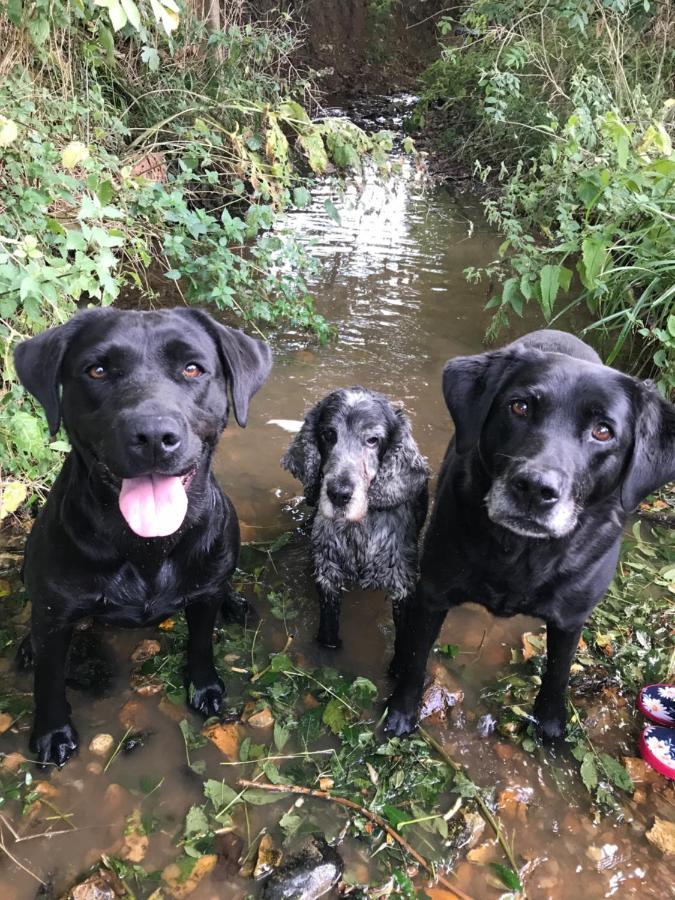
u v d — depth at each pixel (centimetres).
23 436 86
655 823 67
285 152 144
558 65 222
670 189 129
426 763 71
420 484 88
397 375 134
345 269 174
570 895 61
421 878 61
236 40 189
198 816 64
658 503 110
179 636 84
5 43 119
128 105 171
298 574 95
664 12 210
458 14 418
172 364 62
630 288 131
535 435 61
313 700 78
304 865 60
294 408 125
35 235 99
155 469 56
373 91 382
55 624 66
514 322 154
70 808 65
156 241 159
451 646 85
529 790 70
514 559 65
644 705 77
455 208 222
